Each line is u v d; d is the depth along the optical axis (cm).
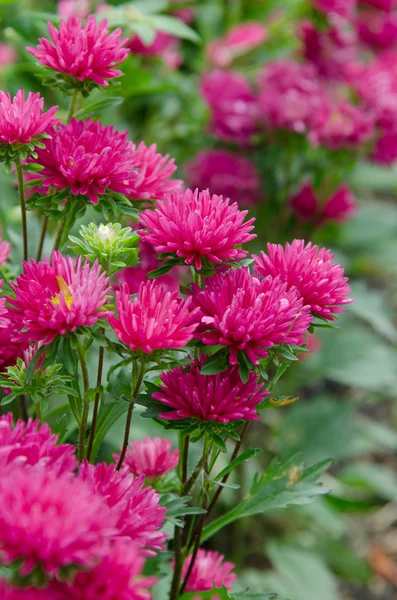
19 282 100
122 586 91
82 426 104
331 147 156
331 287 103
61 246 112
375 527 216
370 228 225
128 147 106
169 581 123
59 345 100
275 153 174
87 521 90
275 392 209
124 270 115
